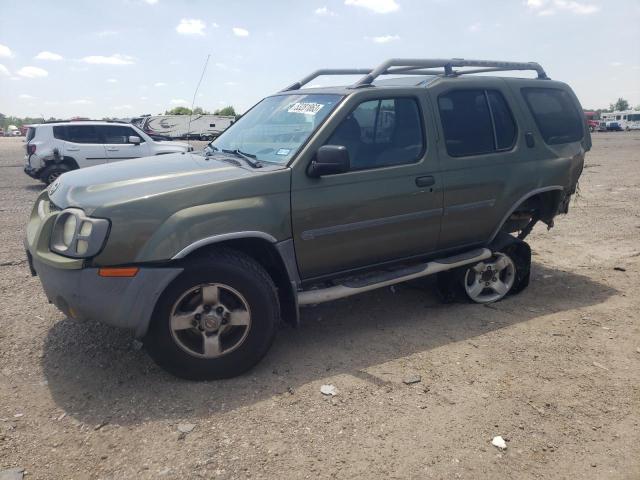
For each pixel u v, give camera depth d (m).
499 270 5.28
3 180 16.92
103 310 3.38
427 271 4.58
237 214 3.58
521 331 4.58
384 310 5.07
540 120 5.34
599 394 3.59
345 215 4.05
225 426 3.18
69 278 3.34
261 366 3.92
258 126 4.64
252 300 3.65
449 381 3.73
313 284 4.15
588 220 9.30
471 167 4.72
